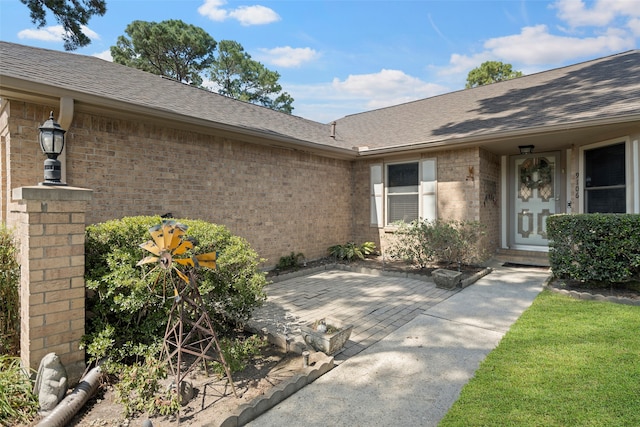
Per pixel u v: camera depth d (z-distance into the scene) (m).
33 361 2.81
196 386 3.03
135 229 3.61
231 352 3.20
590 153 7.00
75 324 3.05
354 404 2.77
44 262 2.87
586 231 5.41
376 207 9.63
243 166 7.10
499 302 5.29
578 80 8.65
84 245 3.19
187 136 6.17
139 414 2.61
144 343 3.44
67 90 4.38
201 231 3.86
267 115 9.61
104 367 3.00
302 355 3.47
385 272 7.50
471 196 7.88
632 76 7.48
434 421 2.52
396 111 12.41
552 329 3.97
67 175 4.82
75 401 2.60
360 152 9.31
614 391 2.68
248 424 2.54
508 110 8.32
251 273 3.98
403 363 3.43
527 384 2.85
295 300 5.60
